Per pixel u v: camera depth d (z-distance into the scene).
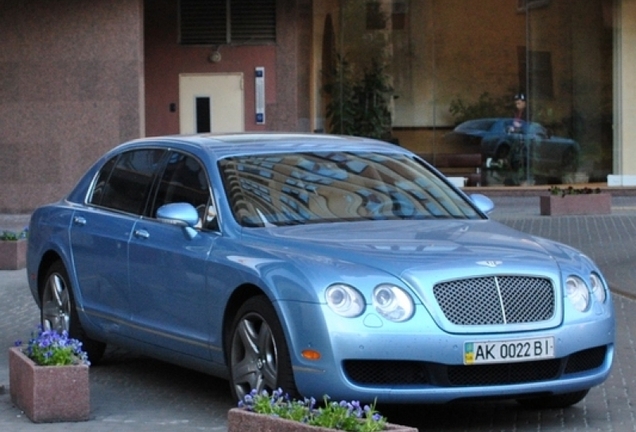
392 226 9.97
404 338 8.62
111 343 11.45
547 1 31.83
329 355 8.59
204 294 9.83
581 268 9.49
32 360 9.93
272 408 7.76
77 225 11.82
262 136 11.44
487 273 8.94
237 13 31.00
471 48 31.84
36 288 12.55
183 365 10.52
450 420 9.70
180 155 11.02
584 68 32.03
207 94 31.19
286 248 9.34
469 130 31.97
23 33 28.23
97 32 28.11
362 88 31.92
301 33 31.45
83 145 28.28
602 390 10.77
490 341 8.78
